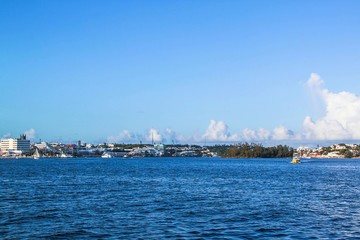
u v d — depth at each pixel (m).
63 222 44.50
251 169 198.50
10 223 43.94
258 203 61.03
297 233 39.62
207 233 39.25
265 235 38.66
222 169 197.12
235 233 39.41
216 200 64.31
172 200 63.72
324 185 97.44
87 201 62.16
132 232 39.56
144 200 63.50
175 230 40.47
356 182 109.12
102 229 40.88
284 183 103.31
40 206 56.50
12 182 101.38
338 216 49.31
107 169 191.50
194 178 121.94
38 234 38.75
